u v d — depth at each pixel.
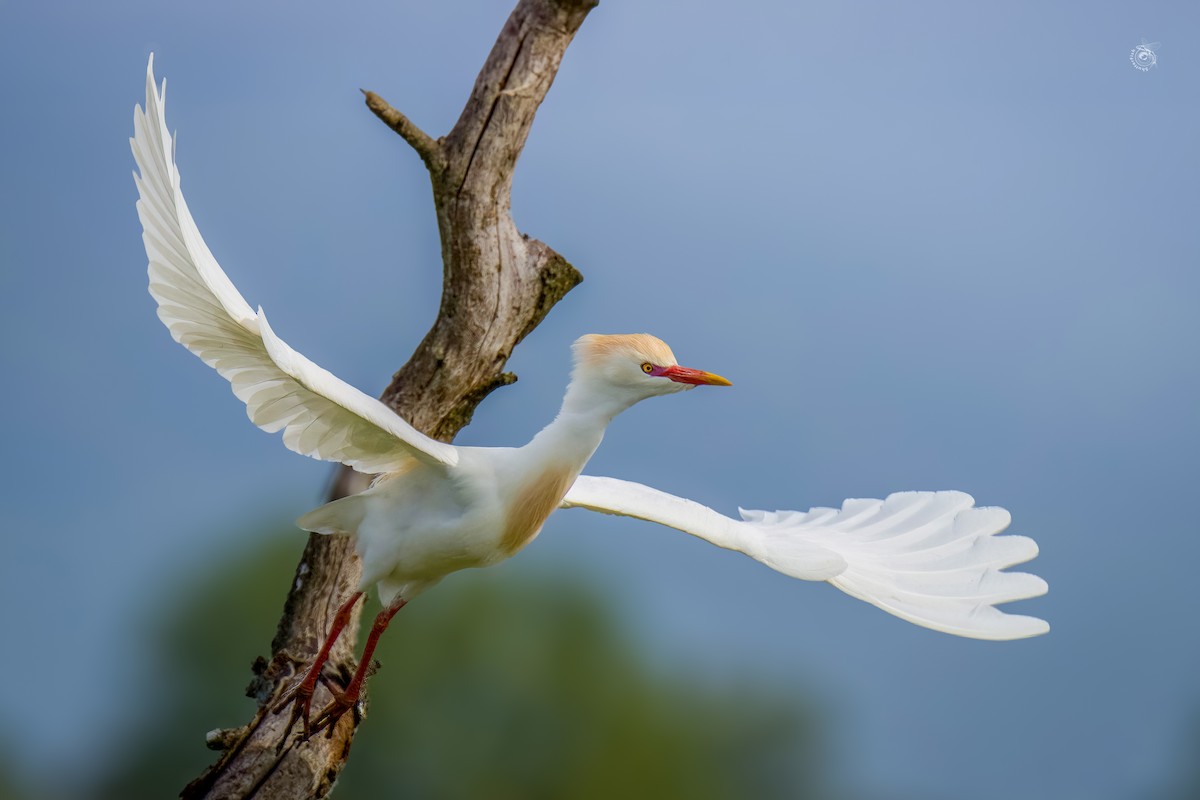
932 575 10.48
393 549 9.59
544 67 10.23
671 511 10.52
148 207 8.15
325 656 9.83
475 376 11.22
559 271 11.09
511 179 10.62
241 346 8.48
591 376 9.88
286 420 9.15
